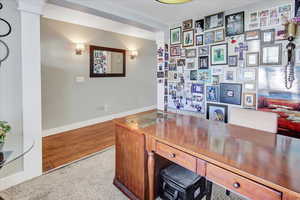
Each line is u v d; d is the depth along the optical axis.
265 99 2.20
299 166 0.97
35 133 2.00
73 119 3.85
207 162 1.09
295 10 1.94
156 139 1.41
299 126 1.96
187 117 2.06
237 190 0.96
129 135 1.68
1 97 1.77
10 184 1.88
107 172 2.19
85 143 3.09
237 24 2.37
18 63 1.84
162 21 2.99
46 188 1.86
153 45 5.54
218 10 2.52
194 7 2.41
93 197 1.74
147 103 5.58
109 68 4.40
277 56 2.08
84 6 2.10
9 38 1.77
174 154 1.29
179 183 1.52
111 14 2.36
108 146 2.97
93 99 4.18
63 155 2.63
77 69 3.82
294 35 1.94
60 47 3.51
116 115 4.73
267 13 2.13
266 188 0.85
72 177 2.07
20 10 1.80
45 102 3.39
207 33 2.67
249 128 1.66
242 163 1.00
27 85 1.91
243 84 2.37
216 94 2.63
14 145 1.57
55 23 3.40
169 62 3.20
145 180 1.57
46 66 3.35
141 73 5.27
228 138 1.39
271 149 1.20
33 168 2.03
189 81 2.94
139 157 1.58
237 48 2.39
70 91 3.75
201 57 2.76
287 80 2.03
